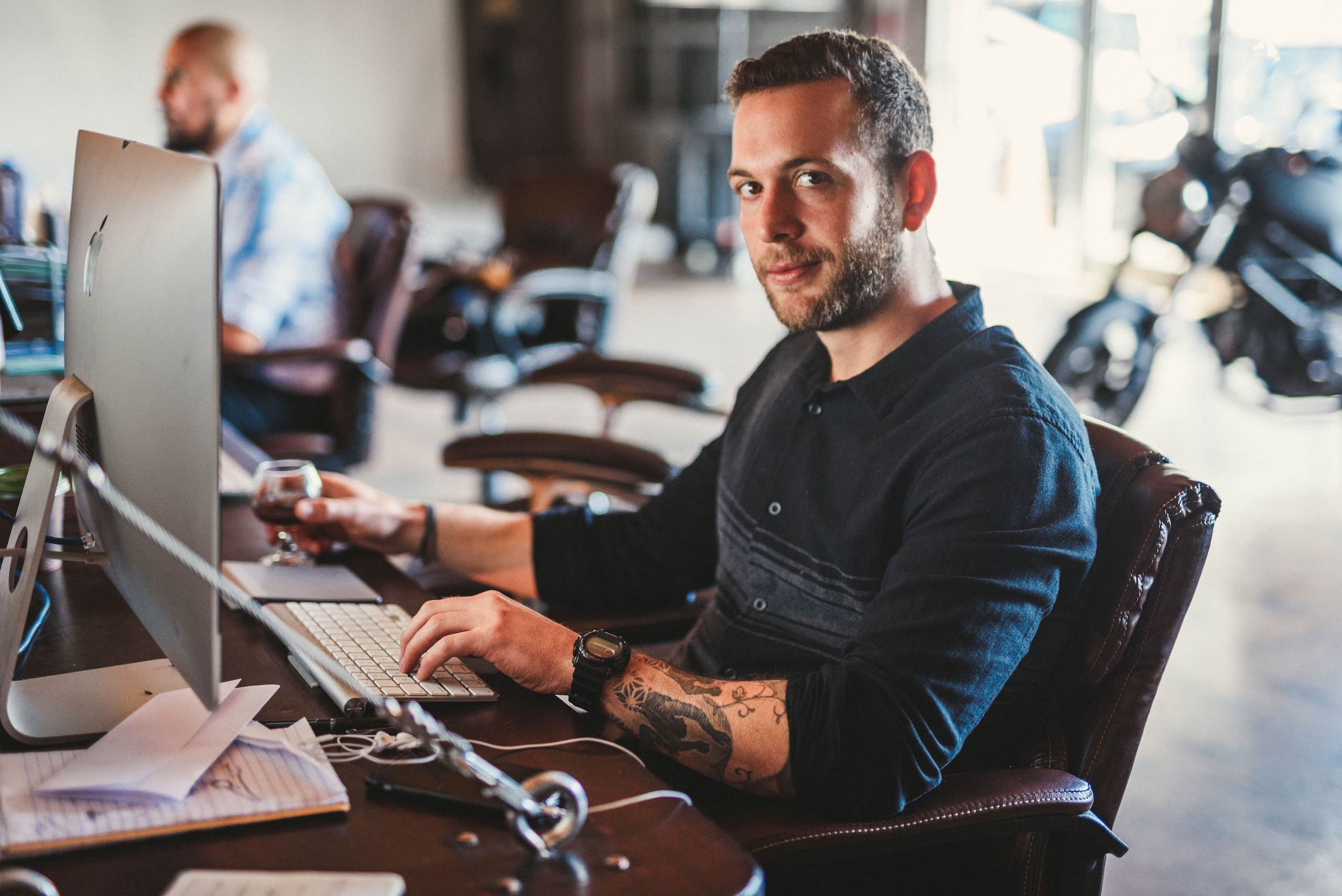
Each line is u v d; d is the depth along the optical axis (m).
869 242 1.20
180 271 0.79
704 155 8.83
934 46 8.16
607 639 1.07
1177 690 2.65
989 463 1.07
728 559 1.35
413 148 8.92
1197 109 4.42
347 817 0.84
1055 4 7.48
